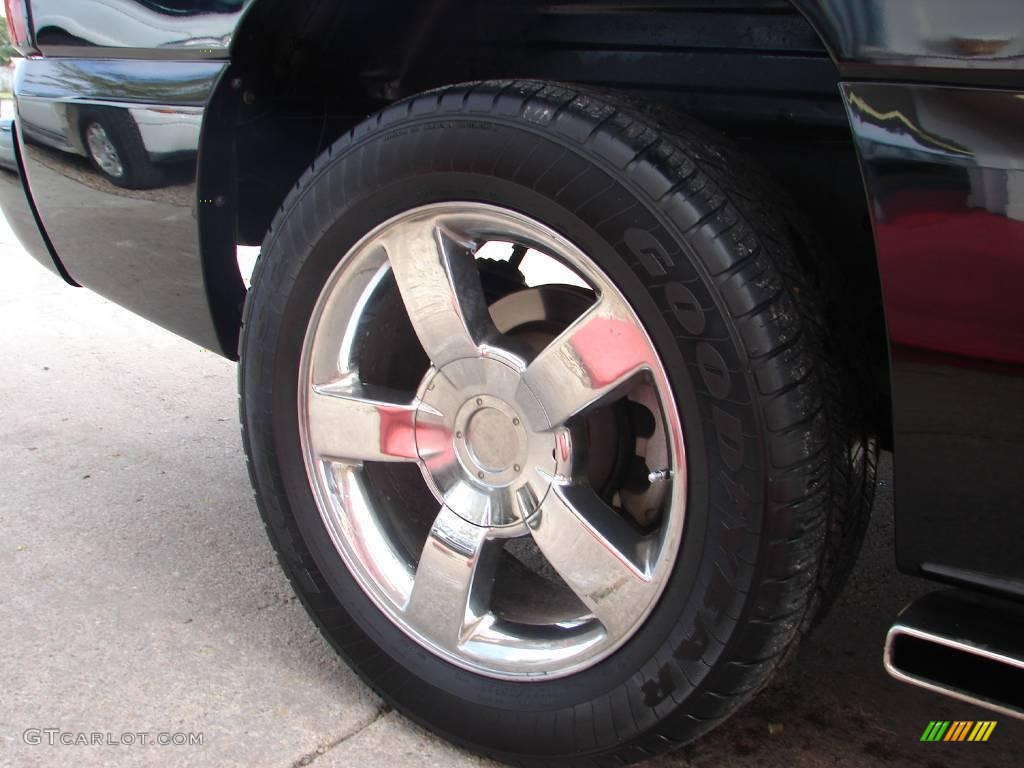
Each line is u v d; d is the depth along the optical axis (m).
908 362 1.37
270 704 2.04
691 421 1.55
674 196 1.49
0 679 2.08
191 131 2.04
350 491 2.02
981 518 1.39
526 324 2.11
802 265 1.57
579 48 2.12
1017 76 1.22
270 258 1.95
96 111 2.22
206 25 1.97
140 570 2.54
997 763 1.89
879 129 1.32
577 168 1.57
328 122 2.31
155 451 3.31
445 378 1.85
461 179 1.70
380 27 2.07
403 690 1.94
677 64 2.00
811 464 1.48
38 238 2.69
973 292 1.29
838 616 2.37
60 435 3.42
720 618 1.56
